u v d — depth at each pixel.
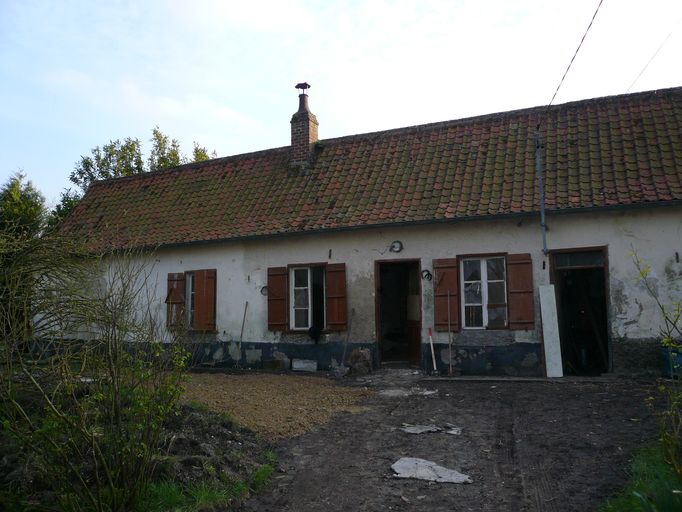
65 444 5.34
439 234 13.00
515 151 13.74
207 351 15.38
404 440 7.83
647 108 13.38
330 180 15.56
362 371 13.18
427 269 13.05
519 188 12.55
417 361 13.73
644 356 11.03
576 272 14.13
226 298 15.36
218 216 16.14
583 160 12.62
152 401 5.73
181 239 15.70
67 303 6.26
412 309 14.12
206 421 7.75
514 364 12.12
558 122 14.09
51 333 6.09
